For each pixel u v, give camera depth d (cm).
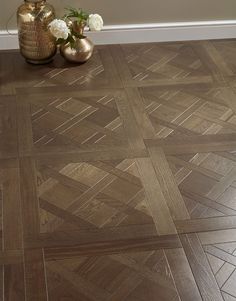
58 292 180
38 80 291
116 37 328
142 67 307
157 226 206
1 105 270
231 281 186
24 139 247
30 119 261
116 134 253
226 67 311
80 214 209
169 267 190
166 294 180
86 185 223
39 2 286
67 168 231
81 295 179
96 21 296
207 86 292
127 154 241
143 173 231
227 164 238
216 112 272
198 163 238
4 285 182
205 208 215
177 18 330
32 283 183
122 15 323
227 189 224
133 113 268
